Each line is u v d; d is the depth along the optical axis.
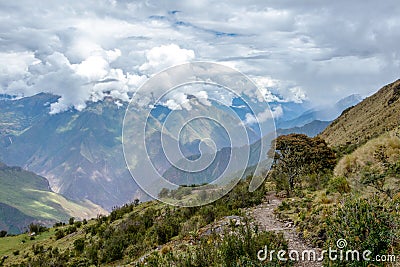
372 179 14.35
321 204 15.20
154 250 17.84
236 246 10.76
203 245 12.23
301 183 25.02
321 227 12.23
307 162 26.55
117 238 25.95
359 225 9.15
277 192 24.19
